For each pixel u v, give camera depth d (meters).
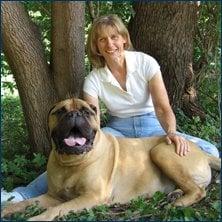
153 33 5.88
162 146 4.49
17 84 5.28
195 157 4.46
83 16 5.00
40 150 5.41
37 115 5.27
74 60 5.09
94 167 4.23
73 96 5.22
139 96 4.95
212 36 6.56
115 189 4.37
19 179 5.06
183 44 5.94
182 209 3.90
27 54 5.05
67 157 4.17
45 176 4.68
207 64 6.68
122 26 4.86
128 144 4.54
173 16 5.79
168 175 4.42
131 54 4.91
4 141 6.12
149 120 5.04
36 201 4.21
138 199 4.19
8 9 4.83
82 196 4.14
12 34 4.92
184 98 6.62
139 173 4.45
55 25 4.99
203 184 4.50
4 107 7.16
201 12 6.45
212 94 6.96
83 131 4.06
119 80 4.95
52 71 5.30
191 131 6.12
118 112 5.06
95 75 4.98
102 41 4.82
